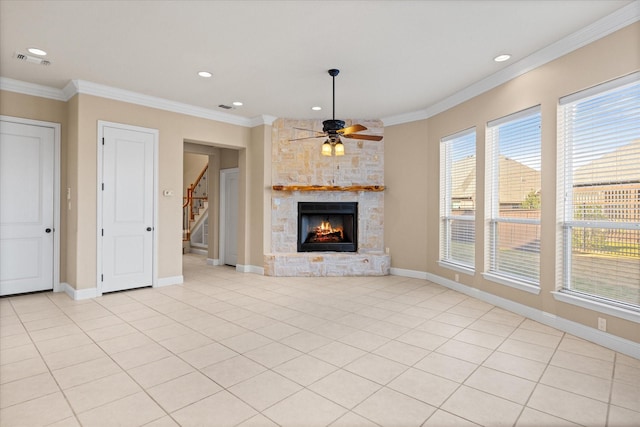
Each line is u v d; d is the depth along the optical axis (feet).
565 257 11.09
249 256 20.84
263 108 18.21
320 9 9.12
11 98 14.46
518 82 12.50
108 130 15.28
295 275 19.51
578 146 10.66
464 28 10.02
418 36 10.52
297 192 20.33
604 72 9.61
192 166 36.76
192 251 30.07
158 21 9.76
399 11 9.19
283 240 20.31
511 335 10.72
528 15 9.32
